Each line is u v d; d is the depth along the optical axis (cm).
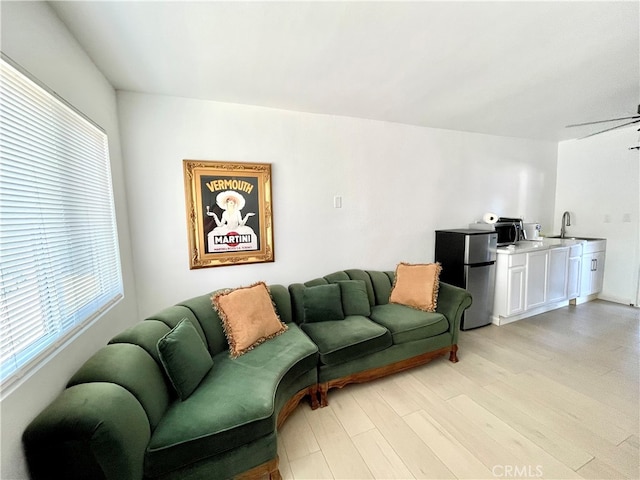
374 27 151
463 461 150
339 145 297
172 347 144
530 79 217
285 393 171
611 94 248
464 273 316
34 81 116
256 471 135
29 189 110
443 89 233
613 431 168
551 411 186
